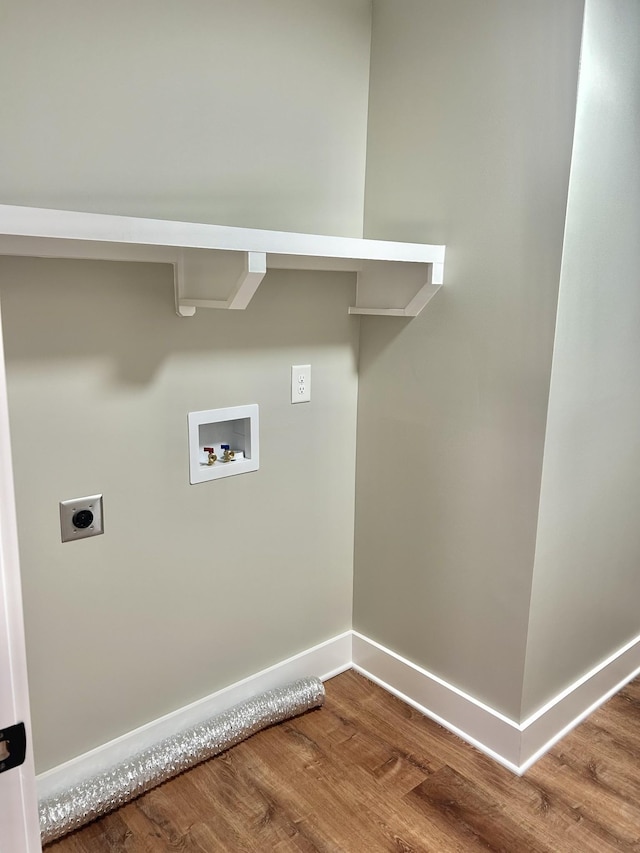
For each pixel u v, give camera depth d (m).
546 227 1.54
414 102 1.79
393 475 2.05
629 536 2.08
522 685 1.78
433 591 1.98
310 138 1.81
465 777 1.79
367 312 1.95
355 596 2.27
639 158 1.67
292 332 1.90
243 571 1.94
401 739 1.94
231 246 1.36
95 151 1.43
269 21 1.66
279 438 1.94
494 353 1.70
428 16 1.72
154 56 1.48
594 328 1.68
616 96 1.55
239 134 1.66
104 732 1.73
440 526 1.92
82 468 1.55
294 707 2.00
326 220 1.90
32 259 1.39
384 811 1.67
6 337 1.39
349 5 1.82
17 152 1.33
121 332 1.55
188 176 1.59
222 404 1.78
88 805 1.60
